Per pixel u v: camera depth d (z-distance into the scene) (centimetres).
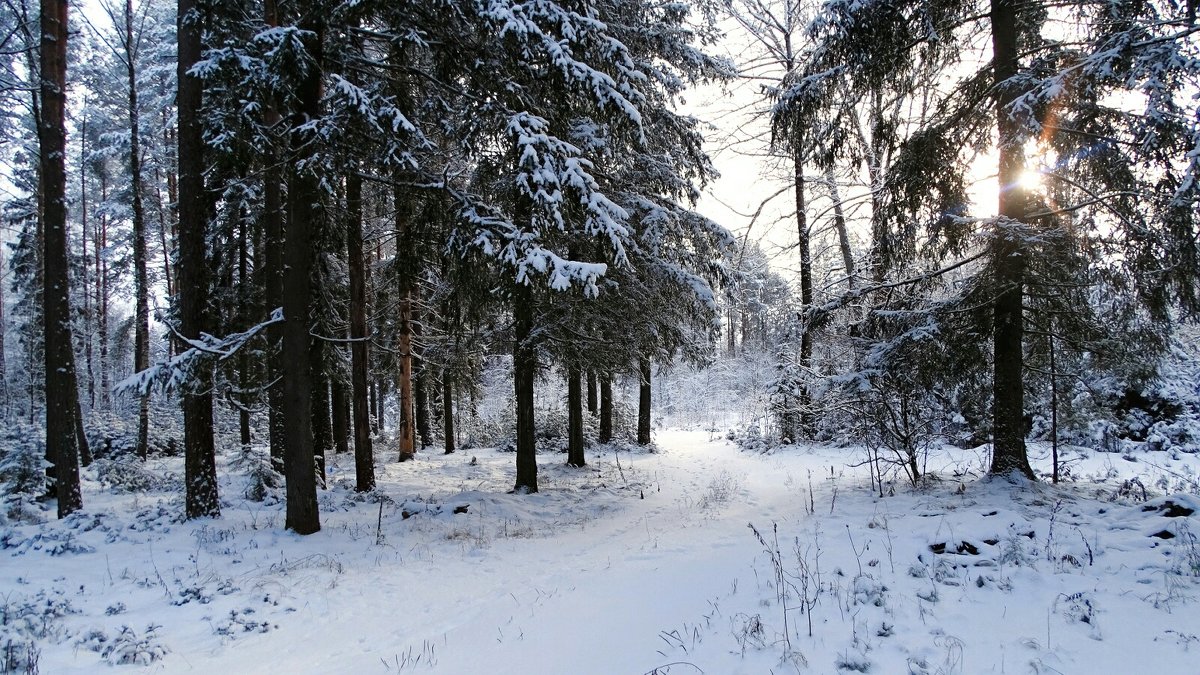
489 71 895
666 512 1077
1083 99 736
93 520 932
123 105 1989
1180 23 569
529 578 704
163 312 1387
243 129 841
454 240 928
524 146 836
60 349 1011
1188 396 1249
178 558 775
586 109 1034
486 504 1130
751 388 3000
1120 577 500
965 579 524
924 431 1002
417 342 1992
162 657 497
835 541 673
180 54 974
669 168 1283
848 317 1031
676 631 476
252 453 1231
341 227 1170
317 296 1061
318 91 898
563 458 1886
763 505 1005
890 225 924
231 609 605
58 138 1016
